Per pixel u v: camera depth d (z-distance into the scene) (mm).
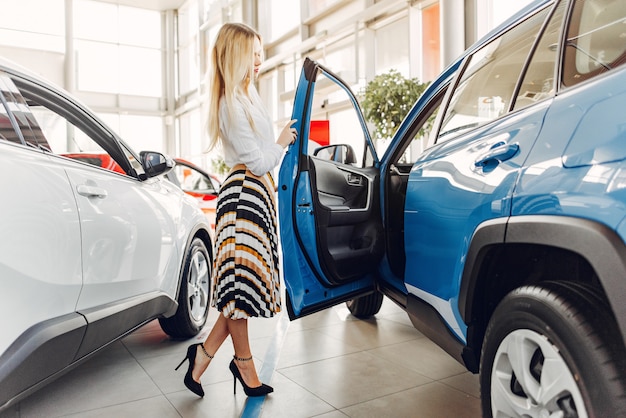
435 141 1952
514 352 1146
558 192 1063
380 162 2672
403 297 2184
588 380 938
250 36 1870
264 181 1907
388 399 1938
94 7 17250
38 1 16047
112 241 1806
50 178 1528
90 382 2164
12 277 1288
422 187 1839
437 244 1663
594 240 942
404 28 8477
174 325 2676
